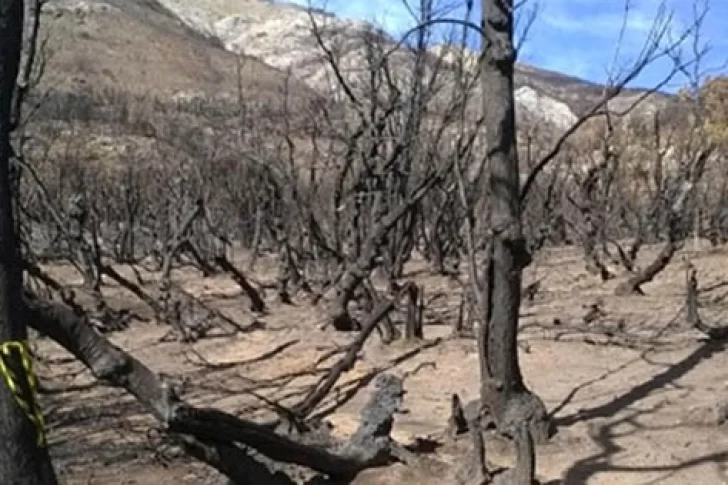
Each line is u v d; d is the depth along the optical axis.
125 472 6.53
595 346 9.44
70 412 8.11
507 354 6.48
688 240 18.11
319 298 12.65
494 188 6.50
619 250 14.55
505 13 6.45
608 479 5.85
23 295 4.20
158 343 11.12
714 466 5.98
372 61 14.96
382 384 6.11
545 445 6.46
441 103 14.89
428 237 16.77
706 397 7.44
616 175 19.91
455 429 6.64
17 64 4.13
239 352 10.46
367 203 13.02
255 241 18.88
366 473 5.92
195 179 20.70
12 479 4.03
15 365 4.05
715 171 21.78
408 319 9.94
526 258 6.49
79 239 13.74
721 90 21.19
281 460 5.50
